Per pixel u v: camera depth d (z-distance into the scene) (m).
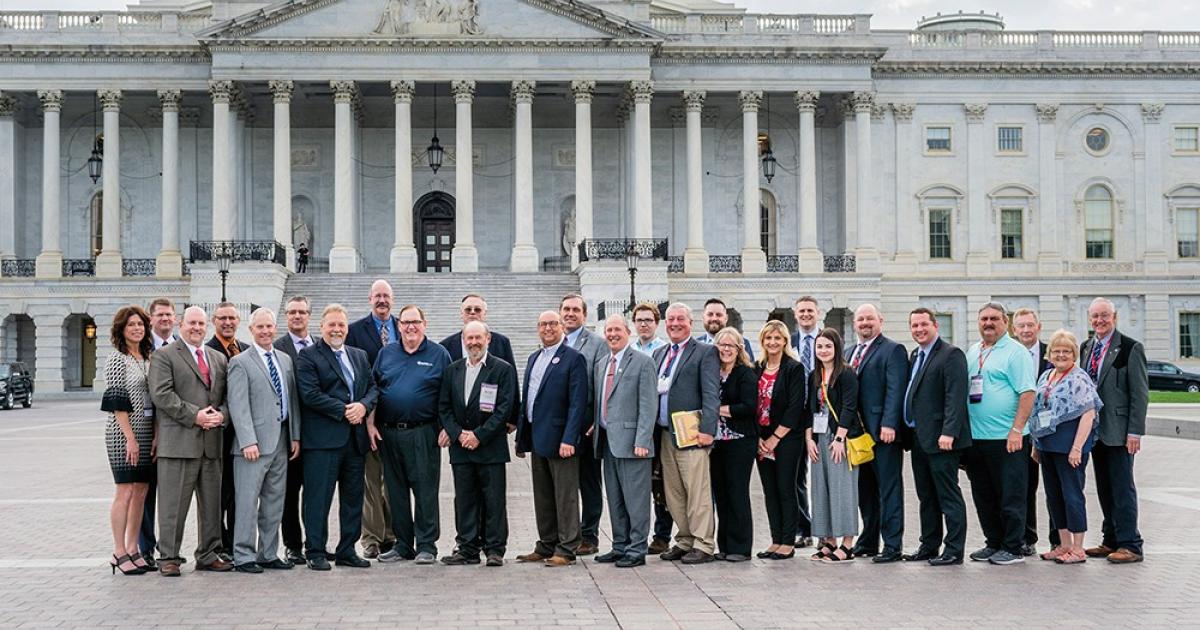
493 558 15.38
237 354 16.17
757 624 12.02
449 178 69.19
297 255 64.69
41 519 19.25
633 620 12.19
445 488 23.36
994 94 67.44
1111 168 68.12
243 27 60.50
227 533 16.03
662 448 16.03
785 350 16.02
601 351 16.84
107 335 62.50
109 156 62.84
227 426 15.38
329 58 61.28
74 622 12.16
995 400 15.47
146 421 14.91
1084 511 15.48
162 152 66.31
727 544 15.92
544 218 69.31
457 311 55.22
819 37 64.50
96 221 67.56
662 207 68.56
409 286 57.78
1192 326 68.06
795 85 64.50
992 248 67.69
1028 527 16.59
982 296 66.81
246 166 67.06
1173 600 13.09
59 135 64.31
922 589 13.74
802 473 17.28
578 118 62.12
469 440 15.29
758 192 64.25
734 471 15.71
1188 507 20.36
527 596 13.40
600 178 69.06
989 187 67.50
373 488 16.58
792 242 69.12
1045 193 67.56
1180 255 68.44
